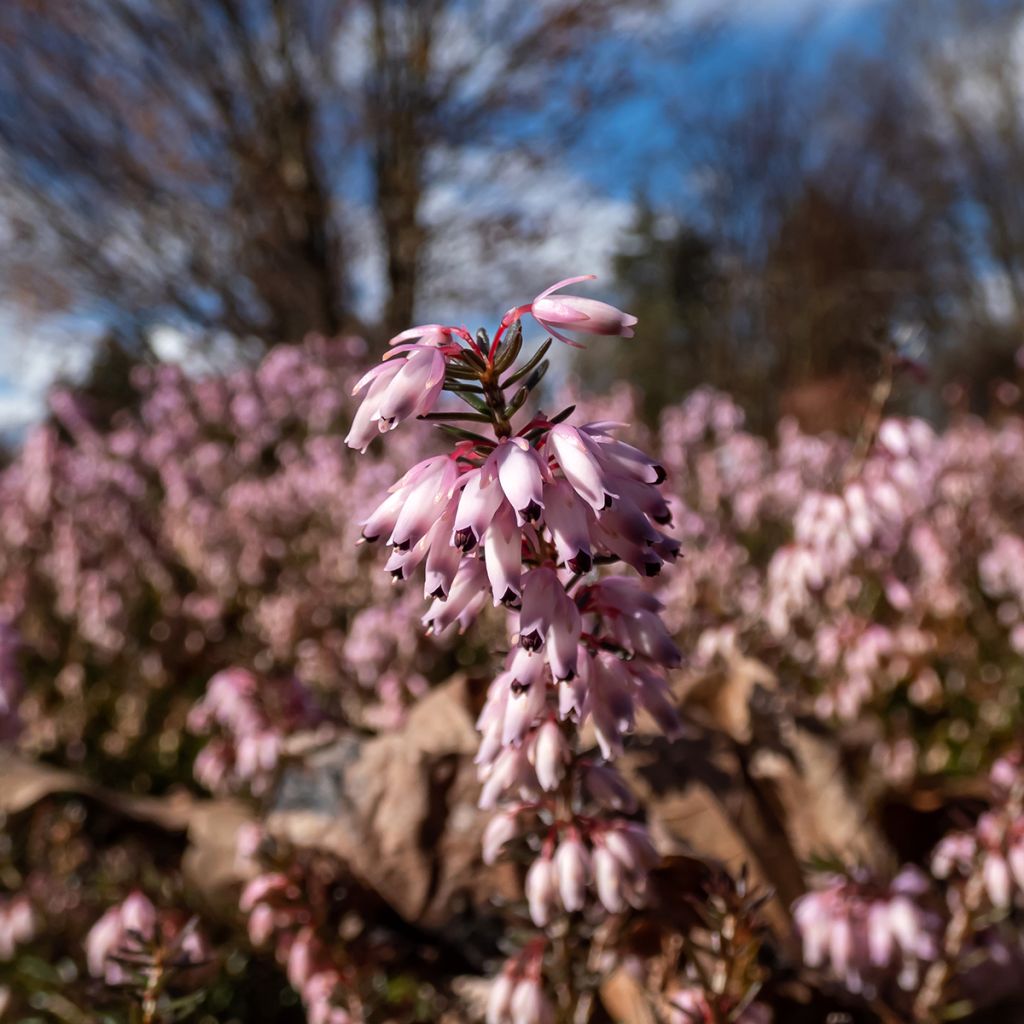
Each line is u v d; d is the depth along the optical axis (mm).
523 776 81
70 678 238
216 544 296
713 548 239
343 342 394
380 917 127
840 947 104
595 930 92
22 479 295
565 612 70
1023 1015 118
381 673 193
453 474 69
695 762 124
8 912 139
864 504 141
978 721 218
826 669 207
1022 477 299
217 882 135
